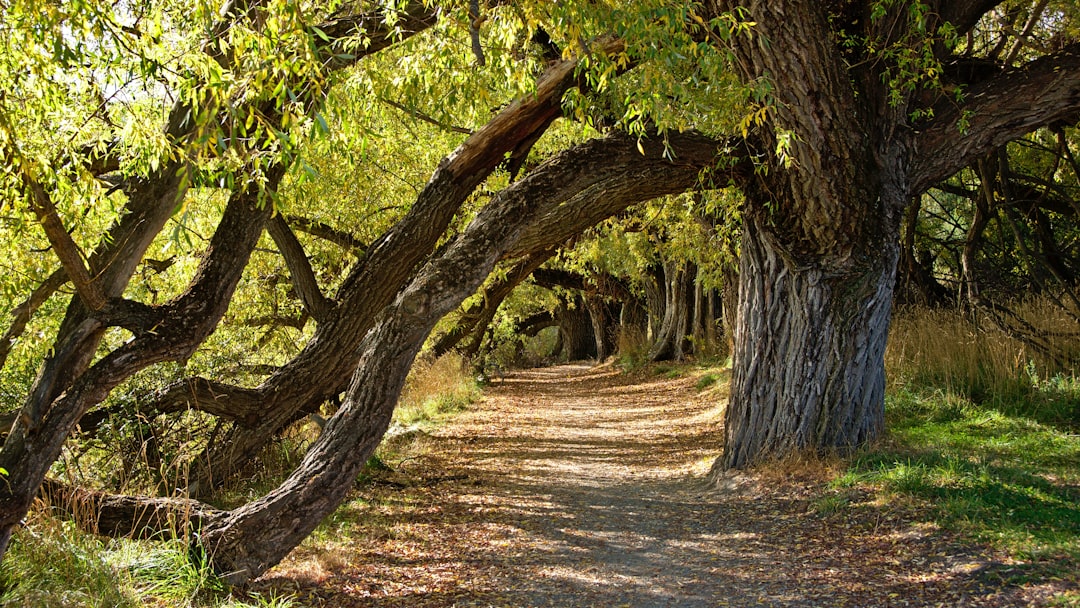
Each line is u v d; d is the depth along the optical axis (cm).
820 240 793
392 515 763
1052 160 1403
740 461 866
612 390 2295
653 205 1381
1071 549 480
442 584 561
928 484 650
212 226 915
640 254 1831
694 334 2477
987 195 1244
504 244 623
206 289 560
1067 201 1370
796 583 524
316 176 329
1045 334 972
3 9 359
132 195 527
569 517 768
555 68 694
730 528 687
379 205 1118
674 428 1399
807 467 784
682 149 754
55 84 416
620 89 610
